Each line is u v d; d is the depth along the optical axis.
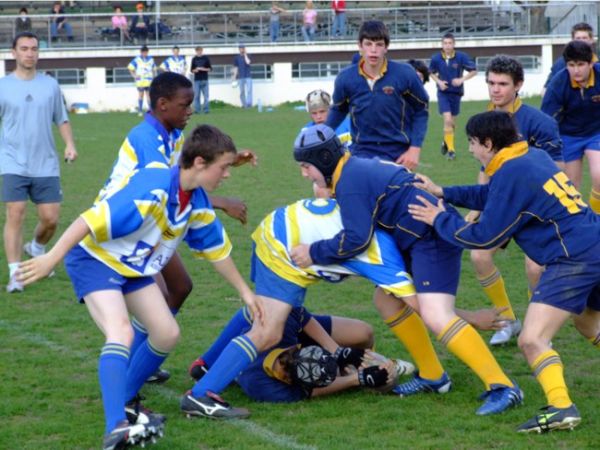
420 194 14.13
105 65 92.44
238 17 95.12
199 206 13.33
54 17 92.69
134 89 92.81
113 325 12.55
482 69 94.62
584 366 16.52
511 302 21.03
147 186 12.49
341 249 14.09
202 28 94.94
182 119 15.13
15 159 22.77
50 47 92.31
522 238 13.63
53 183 23.39
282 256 14.38
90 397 15.14
